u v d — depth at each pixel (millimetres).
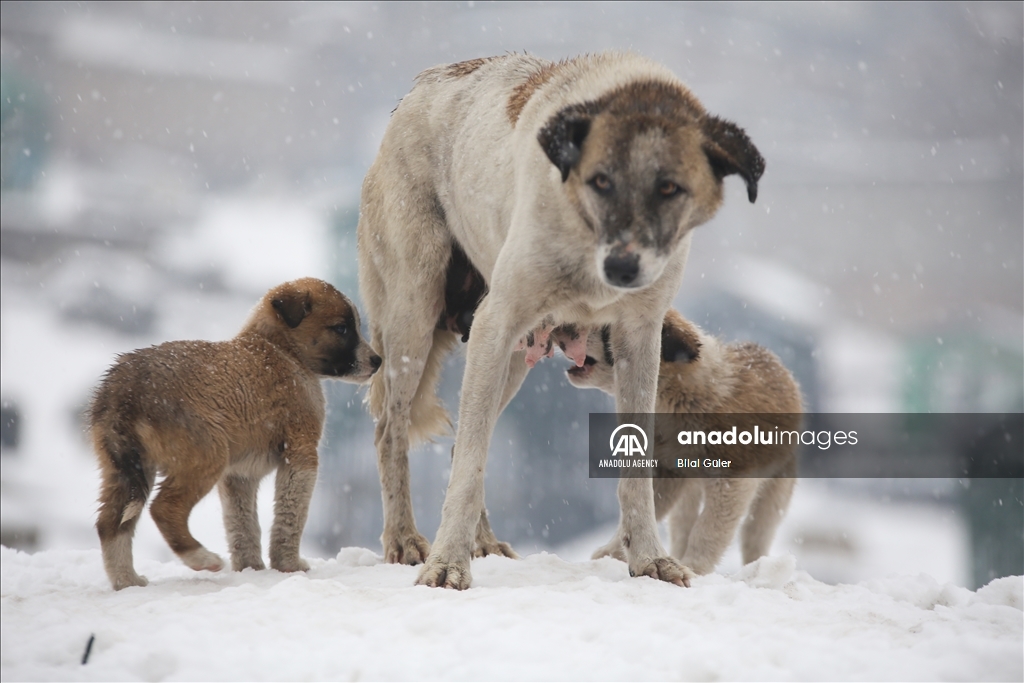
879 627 5070
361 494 17484
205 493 6547
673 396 8578
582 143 5758
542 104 6496
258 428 6852
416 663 4414
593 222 5766
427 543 7707
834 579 19438
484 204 6992
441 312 7965
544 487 17625
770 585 6379
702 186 5816
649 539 6422
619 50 6801
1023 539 15289
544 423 17734
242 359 6926
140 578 6543
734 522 8477
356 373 7715
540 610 5125
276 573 6777
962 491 17344
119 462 6355
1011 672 4289
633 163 5605
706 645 4520
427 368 8133
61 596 6148
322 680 4336
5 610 5641
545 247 6074
